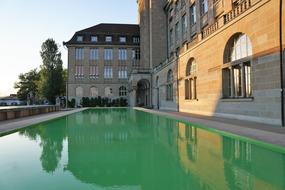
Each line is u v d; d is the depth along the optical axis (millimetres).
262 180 5117
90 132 12633
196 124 13312
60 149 8500
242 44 14914
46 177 5531
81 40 55312
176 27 37125
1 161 6934
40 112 26688
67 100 52000
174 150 8047
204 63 20000
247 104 14211
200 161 6668
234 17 15195
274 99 11891
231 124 12672
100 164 6574
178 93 27328
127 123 16891
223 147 8297
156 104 38188
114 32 57406
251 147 8188
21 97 85688
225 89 16891
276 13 11617
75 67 54812
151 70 41656
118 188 4832
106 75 55312
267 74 12359
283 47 11234
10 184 5055
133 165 6422
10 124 14734
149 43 46219
